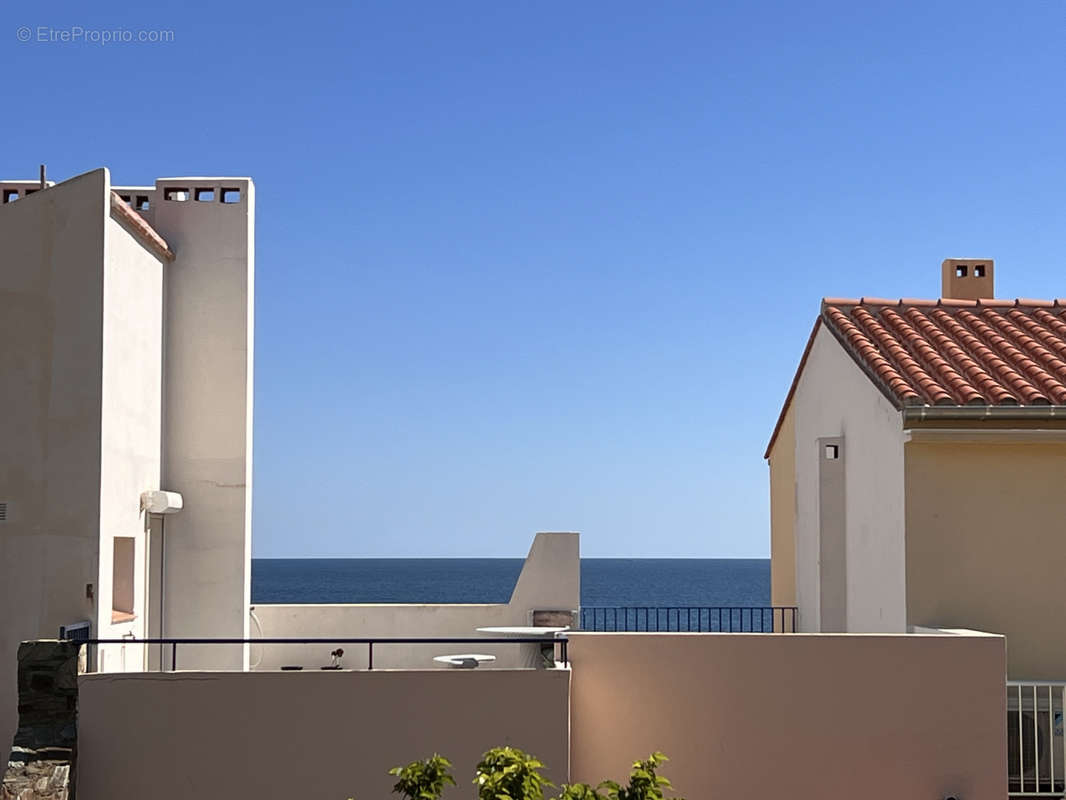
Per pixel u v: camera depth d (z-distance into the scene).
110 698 10.49
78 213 12.75
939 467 12.35
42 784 10.02
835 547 15.43
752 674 10.90
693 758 10.83
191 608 15.16
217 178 15.55
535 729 10.45
